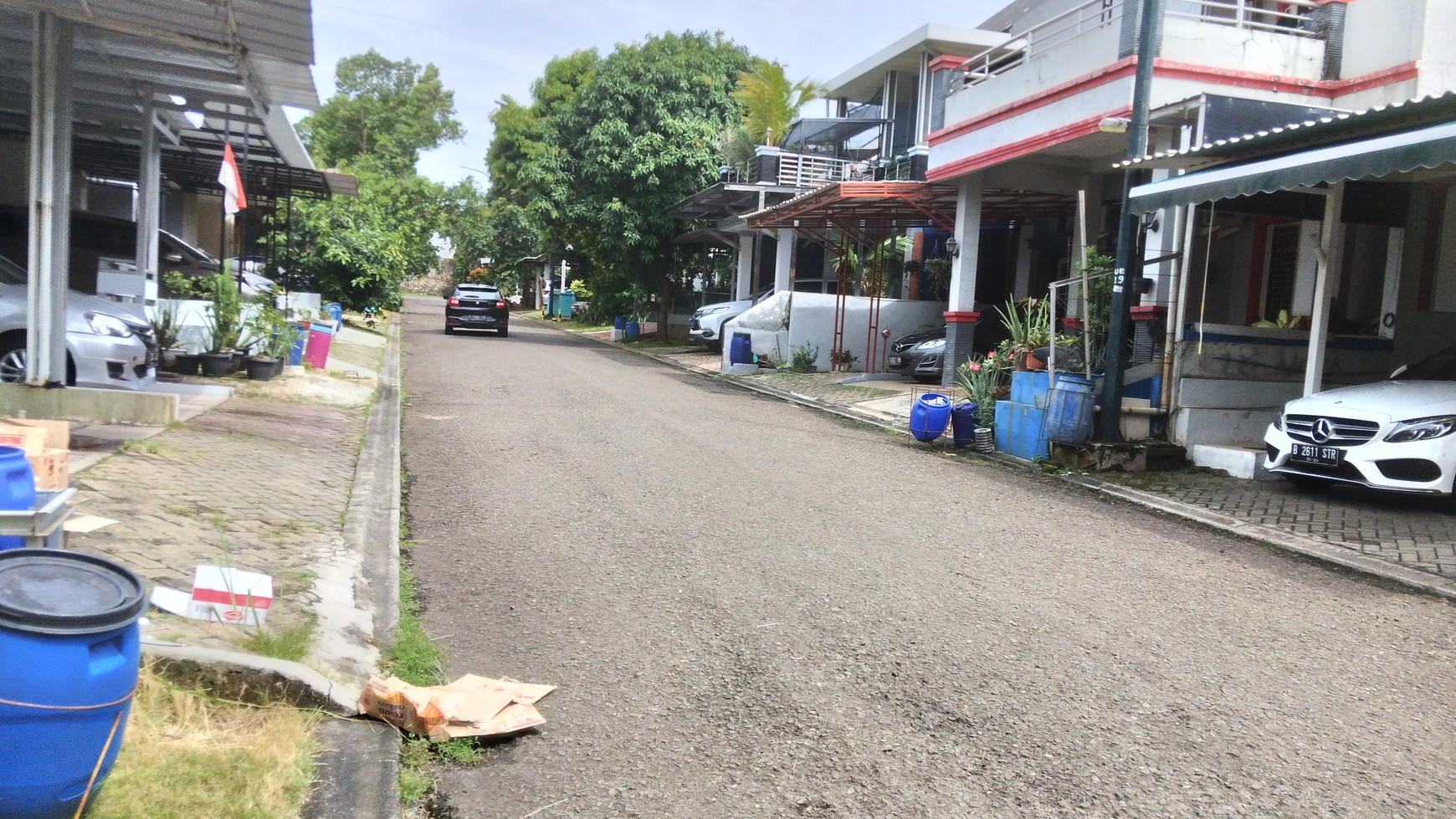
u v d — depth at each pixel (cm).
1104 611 587
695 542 700
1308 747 416
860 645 512
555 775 374
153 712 360
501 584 598
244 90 1144
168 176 1881
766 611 561
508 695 428
